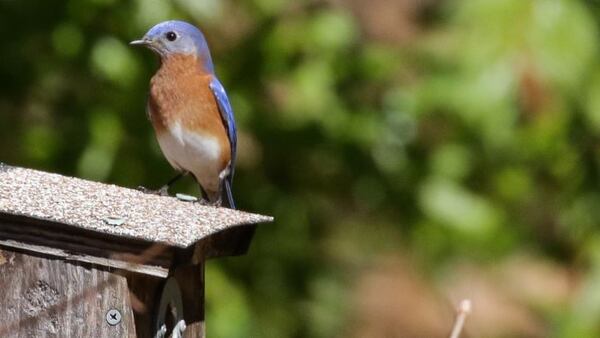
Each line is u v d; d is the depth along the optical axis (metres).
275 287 13.77
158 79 10.61
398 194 13.71
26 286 7.92
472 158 13.55
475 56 12.48
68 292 7.91
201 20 12.62
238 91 13.25
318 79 13.06
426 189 13.55
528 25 12.32
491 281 13.62
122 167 13.07
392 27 13.18
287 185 14.00
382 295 13.57
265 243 13.84
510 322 13.39
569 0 12.34
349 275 13.94
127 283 7.92
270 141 13.46
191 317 8.98
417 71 13.16
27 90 13.25
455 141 13.48
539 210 14.21
